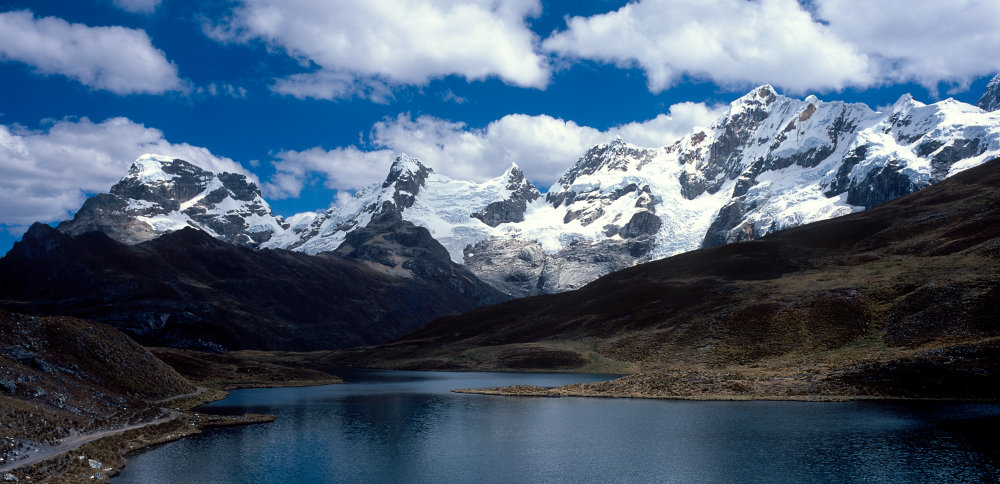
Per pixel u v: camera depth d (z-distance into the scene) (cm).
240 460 6838
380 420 9494
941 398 10000
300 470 6431
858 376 11131
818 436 7506
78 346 10094
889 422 8206
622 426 8600
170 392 11631
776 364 14100
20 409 6919
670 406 10400
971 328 13188
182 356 18138
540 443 7612
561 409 10406
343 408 10969
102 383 9562
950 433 7462
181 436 8075
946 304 14488
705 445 7244
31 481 5397
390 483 5975
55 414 7394
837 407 9556
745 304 19050
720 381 12081
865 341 14512
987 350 10756
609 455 6925
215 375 17262
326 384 16850
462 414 10062
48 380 8169
